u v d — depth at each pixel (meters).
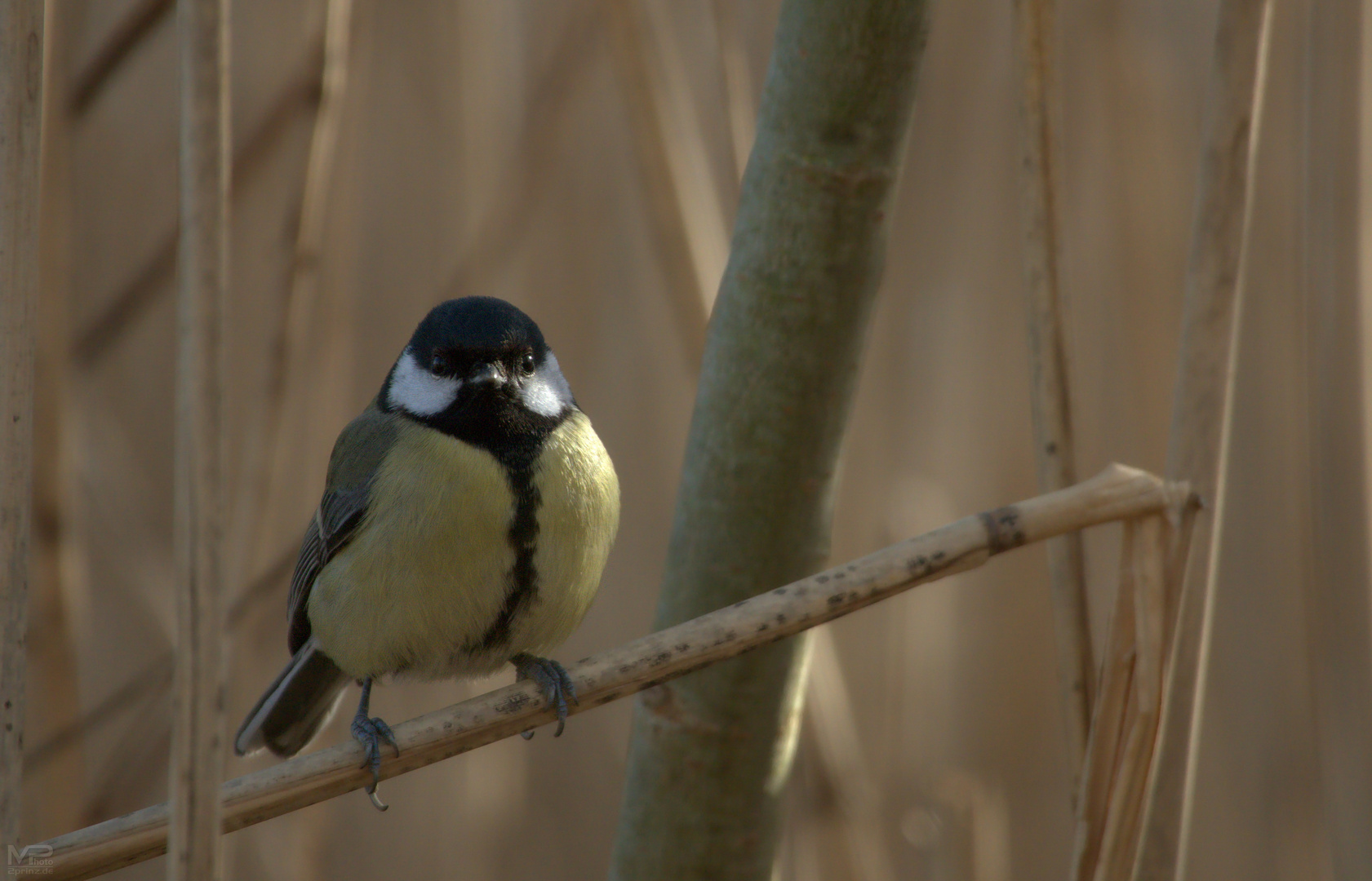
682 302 6.50
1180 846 4.43
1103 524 4.36
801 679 4.69
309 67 7.32
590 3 8.57
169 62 9.98
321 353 8.16
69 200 6.90
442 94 9.34
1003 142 9.65
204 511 3.49
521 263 9.71
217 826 3.52
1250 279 9.19
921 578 4.27
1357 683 6.60
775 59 4.29
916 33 4.05
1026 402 9.58
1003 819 7.71
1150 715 4.26
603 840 10.20
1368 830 6.54
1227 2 4.43
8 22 4.05
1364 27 6.39
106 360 8.93
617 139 9.99
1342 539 6.62
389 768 4.42
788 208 4.23
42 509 6.66
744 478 4.43
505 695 4.56
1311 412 6.68
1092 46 9.31
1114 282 9.33
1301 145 7.82
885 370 9.29
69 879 4.03
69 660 6.86
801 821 7.07
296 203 6.96
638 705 4.75
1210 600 4.41
